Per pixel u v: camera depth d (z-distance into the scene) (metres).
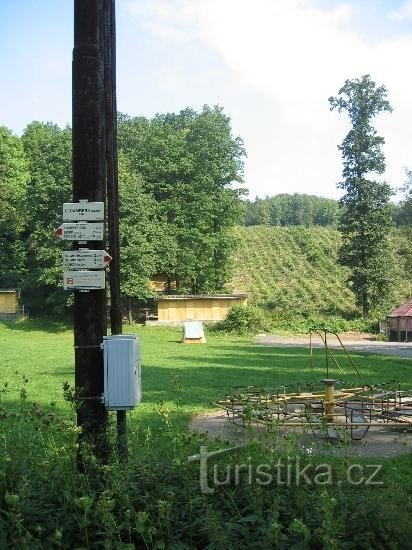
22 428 7.16
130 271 50.72
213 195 58.56
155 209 55.09
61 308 50.81
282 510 4.52
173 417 11.78
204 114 60.56
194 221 57.53
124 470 4.93
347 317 58.47
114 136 7.09
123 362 5.59
